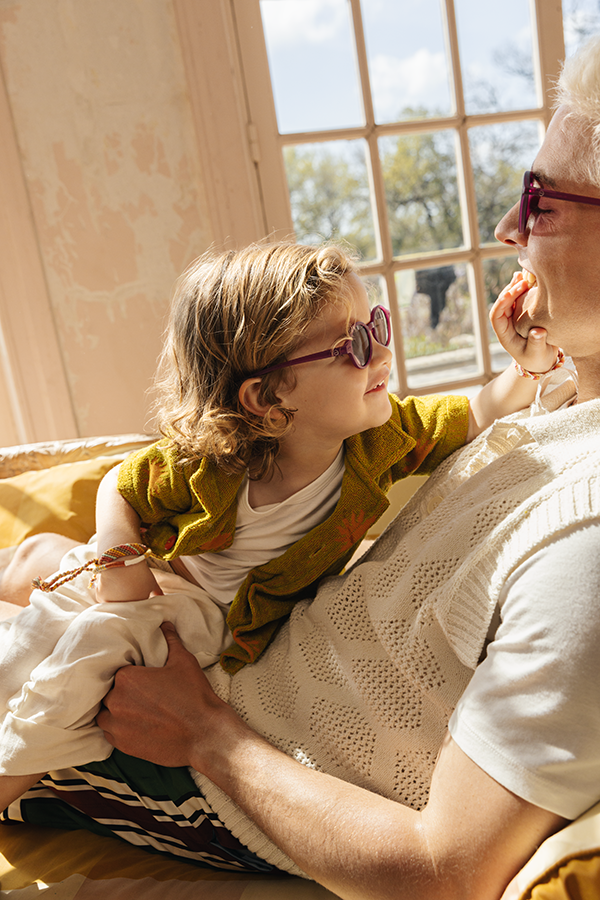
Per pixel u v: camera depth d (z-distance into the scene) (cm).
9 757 79
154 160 180
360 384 87
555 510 57
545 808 50
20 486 139
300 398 89
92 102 175
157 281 184
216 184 183
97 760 83
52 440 185
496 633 58
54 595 93
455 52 204
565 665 50
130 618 86
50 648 88
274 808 63
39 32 171
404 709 70
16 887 82
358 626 76
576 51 65
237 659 87
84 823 92
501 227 76
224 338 91
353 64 199
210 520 90
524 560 57
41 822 95
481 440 81
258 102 190
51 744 80
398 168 209
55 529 131
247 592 89
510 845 51
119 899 76
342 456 97
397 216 213
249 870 80
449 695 66
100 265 181
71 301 182
